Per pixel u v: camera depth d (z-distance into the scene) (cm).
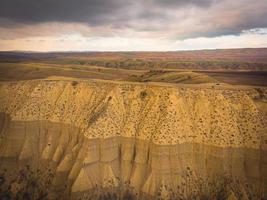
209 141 7250
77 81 9544
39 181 8112
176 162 7194
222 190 6806
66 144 8525
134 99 8375
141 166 7469
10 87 10062
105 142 7706
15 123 8919
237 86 8981
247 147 6988
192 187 7006
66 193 7469
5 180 8319
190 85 8831
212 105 7694
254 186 6725
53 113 8988
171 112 7644
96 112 8350
